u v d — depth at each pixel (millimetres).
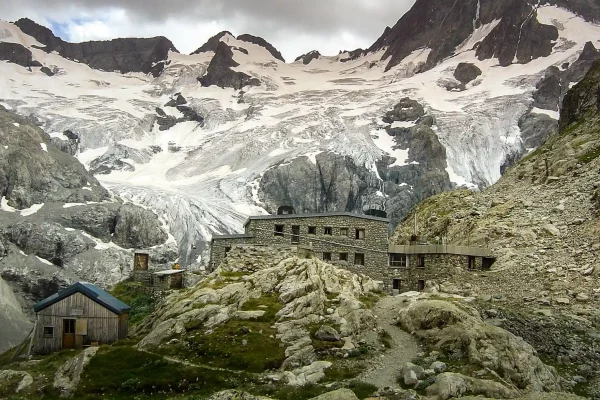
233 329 56875
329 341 55125
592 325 61281
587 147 103875
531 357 50312
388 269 80438
